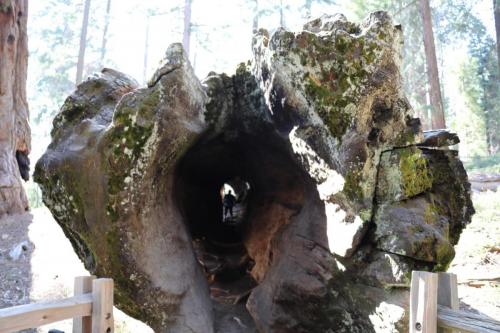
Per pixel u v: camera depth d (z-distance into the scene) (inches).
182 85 91.5
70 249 227.5
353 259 86.5
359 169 83.4
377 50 84.5
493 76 921.5
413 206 85.1
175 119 91.3
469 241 217.8
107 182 86.1
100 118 96.7
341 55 84.9
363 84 84.7
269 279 108.8
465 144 1086.4
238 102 111.8
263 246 128.3
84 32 692.1
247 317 116.7
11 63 273.4
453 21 822.5
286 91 90.1
